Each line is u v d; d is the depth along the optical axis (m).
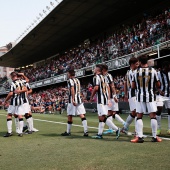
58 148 4.78
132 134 6.34
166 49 14.39
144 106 5.23
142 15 22.08
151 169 3.25
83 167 3.43
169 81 6.47
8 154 4.40
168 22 14.84
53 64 33.34
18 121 6.86
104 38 26.97
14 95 6.75
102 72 6.50
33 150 4.67
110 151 4.38
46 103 21.70
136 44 17.33
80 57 26.50
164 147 4.61
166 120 10.12
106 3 20.17
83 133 6.86
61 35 28.52
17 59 41.38
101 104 5.80
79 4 20.45
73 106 6.43
